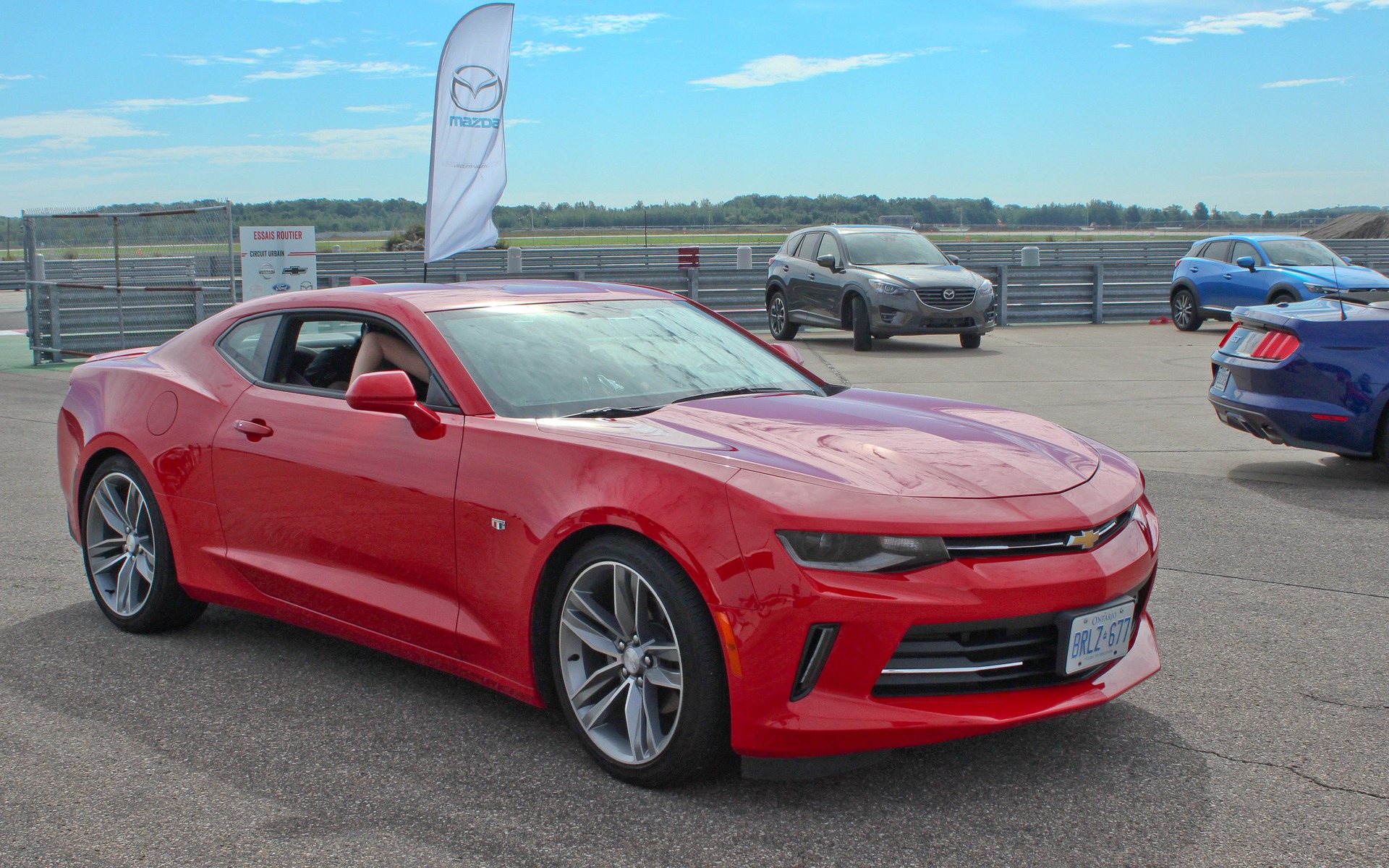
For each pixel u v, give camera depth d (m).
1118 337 16.47
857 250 15.21
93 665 3.90
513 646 3.16
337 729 3.32
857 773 3.00
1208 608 4.42
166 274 13.89
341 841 2.64
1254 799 2.84
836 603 2.64
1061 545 2.82
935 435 3.23
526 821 2.74
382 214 124.25
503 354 3.55
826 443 3.07
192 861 2.55
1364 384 6.59
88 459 4.32
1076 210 123.31
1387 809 2.78
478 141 10.67
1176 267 17.75
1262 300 15.89
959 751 3.14
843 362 13.32
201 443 3.96
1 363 14.18
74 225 14.01
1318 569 4.95
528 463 3.12
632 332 3.92
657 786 2.90
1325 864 2.52
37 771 3.04
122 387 4.31
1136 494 3.15
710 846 2.61
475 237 10.84
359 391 3.28
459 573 3.26
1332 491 6.53
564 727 3.34
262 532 3.81
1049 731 3.27
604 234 121.88
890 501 2.73
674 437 3.06
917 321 14.15
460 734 3.28
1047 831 2.68
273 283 13.71
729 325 4.33
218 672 3.82
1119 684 3.00
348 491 3.52
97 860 2.56
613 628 2.98
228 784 2.95
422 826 2.71
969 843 2.62
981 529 2.72
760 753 2.72
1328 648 3.96
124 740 3.25
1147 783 2.93
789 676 2.68
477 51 10.52
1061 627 2.79
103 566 4.36
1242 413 7.00
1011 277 18.39
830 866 2.52
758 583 2.67
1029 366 12.87
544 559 3.03
